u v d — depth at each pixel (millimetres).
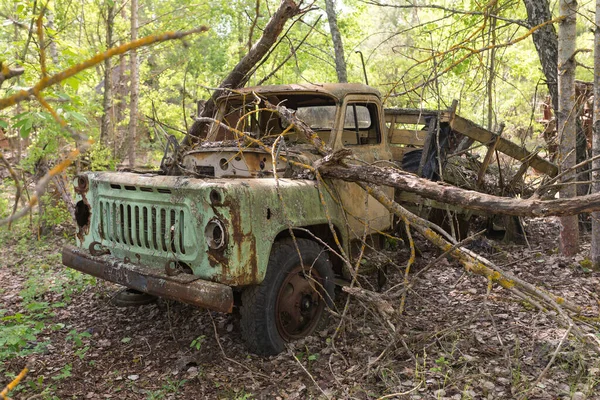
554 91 7914
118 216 4387
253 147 4762
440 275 6223
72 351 4426
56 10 9773
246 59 6312
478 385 3566
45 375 3979
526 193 7836
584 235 8070
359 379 3744
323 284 4578
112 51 1245
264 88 5273
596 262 6176
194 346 4453
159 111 13031
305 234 4652
